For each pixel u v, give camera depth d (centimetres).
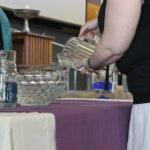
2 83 107
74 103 138
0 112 93
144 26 109
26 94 121
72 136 91
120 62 115
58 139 85
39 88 122
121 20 105
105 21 109
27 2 383
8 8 363
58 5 426
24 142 74
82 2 458
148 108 107
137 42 110
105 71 161
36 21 413
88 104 133
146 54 108
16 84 110
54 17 422
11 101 107
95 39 148
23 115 80
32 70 124
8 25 253
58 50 447
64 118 88
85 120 98
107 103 146
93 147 103
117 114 117
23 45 325
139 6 106
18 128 73
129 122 123
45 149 79
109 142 113
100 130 107
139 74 109
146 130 107
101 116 107
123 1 105
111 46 109
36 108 106
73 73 441
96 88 231
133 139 114
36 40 335
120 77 355
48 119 81
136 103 112
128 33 106
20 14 333
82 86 443
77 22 455
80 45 142
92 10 470
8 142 71
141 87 108
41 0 402
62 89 129
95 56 120
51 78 124
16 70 113
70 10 444
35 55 333
